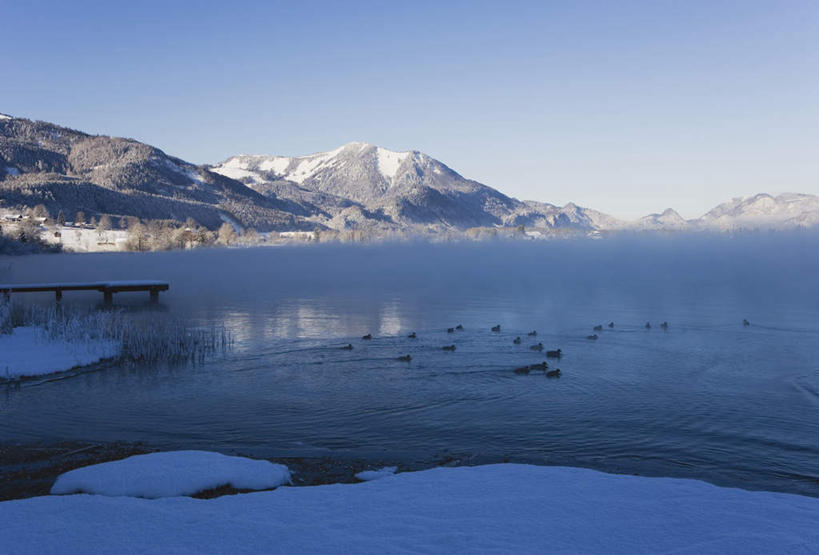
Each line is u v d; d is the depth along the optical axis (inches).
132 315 2129.7
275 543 319.3
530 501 395.9
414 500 401.7
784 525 346.6
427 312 2236.7
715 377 1157.7
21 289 2370.8
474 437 782.5
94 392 1026.1
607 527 343.3
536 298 2780.5
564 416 886.4
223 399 981.2
